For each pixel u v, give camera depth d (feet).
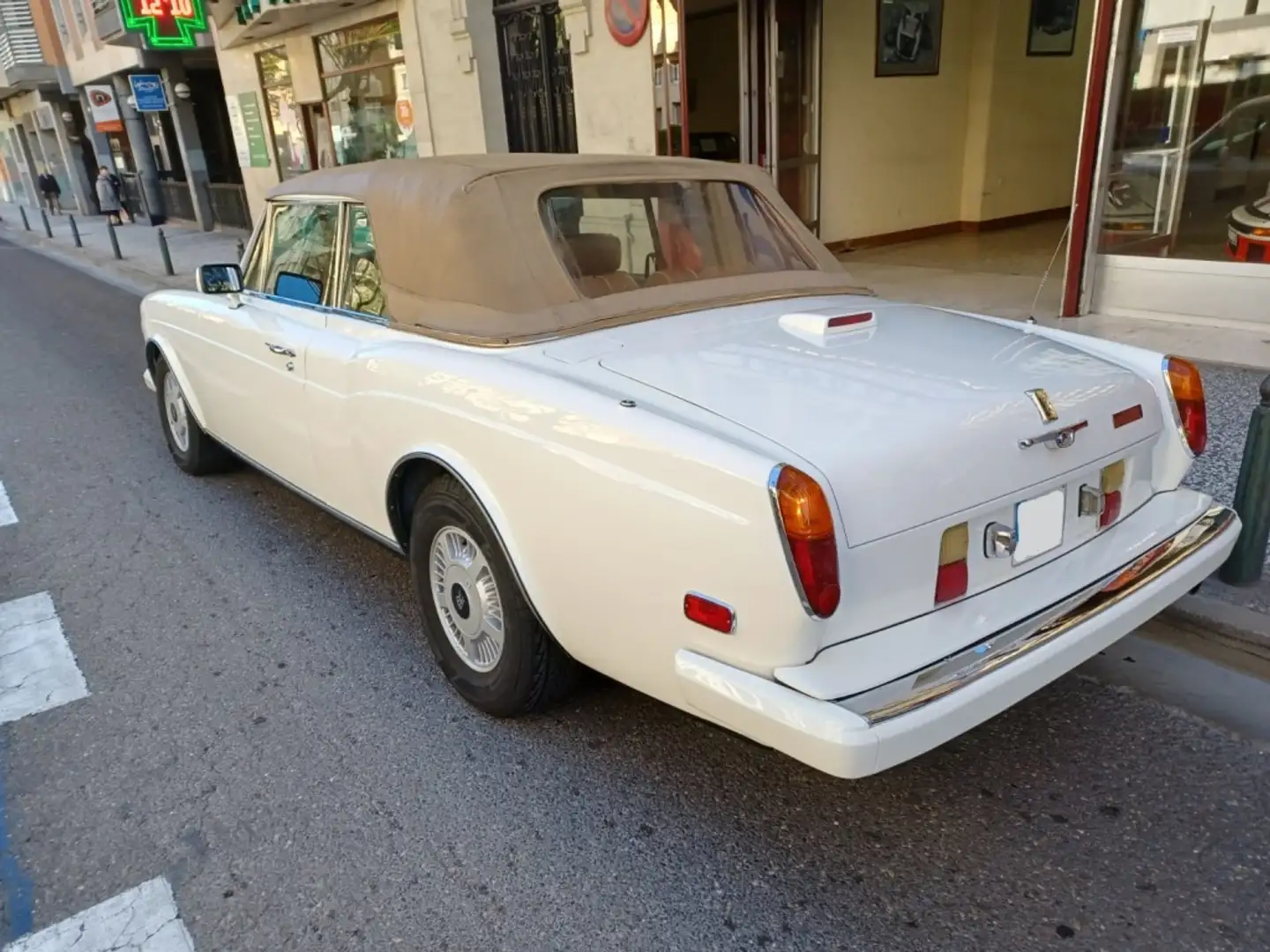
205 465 18.03
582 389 8.16
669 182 11.23
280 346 12.38
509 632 9.39
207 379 15.23
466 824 8.72
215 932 7.63
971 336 9.64
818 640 6.82
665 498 7.22
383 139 46.73
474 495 9.05
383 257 10.78
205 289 13.71
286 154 56.85
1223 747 9.29
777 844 8.32
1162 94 21.65
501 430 8.61
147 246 63.72
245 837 8.68
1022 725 9.80
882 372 8.30
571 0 32.22
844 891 7.76
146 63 67.82
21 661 12.01
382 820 8.83
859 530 6.79
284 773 9.57
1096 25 21.50
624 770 9.39
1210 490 13.62
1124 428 8.64
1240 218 21.31
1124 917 7.38
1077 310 23.80
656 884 7.91
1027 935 7.25
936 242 39.65
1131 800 8.66
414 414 9.74
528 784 9.23
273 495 17.39
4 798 9.40
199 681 11.35
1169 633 11.16
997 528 7.66
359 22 44.24
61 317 39.73
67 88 92.63
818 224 36.68
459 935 7.48
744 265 11.34
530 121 37.70
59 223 95.14
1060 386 8.28
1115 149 22.45
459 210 9.82
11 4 92.84
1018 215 43.29
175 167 83.61
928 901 7.63
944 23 38.19
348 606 13.05
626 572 7.68
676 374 8.34
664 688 7.80
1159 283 22.79
